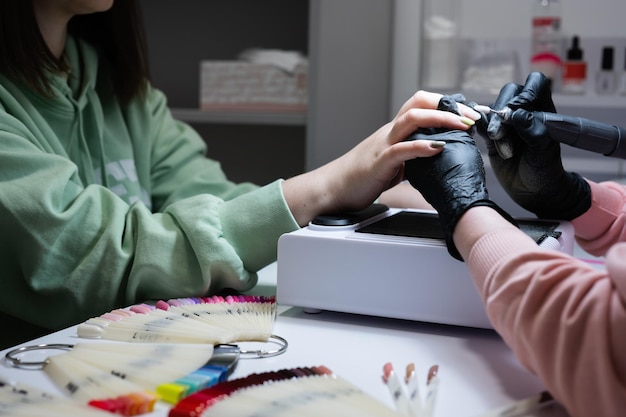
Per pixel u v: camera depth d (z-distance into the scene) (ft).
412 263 2.52
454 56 6.15
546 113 2.72
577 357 1.72
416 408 1.85
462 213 2.30
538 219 3.12
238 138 7.94
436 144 2.51
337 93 6.36
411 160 2.60
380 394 1.97
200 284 3.01
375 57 6.30
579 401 1.71
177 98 7.95
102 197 3.24
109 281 3.03
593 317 1.70
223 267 2.99
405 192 3.78
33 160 3.18
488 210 2.27
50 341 2.41
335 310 2.67
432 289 2.51
